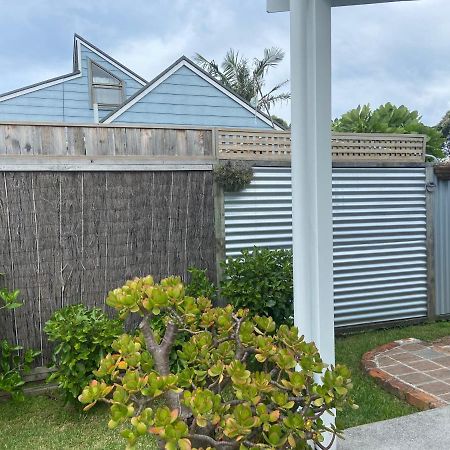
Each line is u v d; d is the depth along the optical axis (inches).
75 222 151.6
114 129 156.6
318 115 90.6
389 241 209.9
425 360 158.4
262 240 184.5
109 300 65.7
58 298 150.3
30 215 146.3
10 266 144.5
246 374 64.1
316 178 91.4
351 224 202.7
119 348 68.6
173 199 165.2
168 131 165.2
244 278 161.8
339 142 199.2
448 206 220.7
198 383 69.6
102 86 357.7
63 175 149.6
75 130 151.4
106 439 114.7
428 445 100.9
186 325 76.8
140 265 160.6
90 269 153.9
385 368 150.9
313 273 92.7
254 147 181.3
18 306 137.9
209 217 171.8
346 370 71.9
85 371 129.6
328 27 90.0
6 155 142.8
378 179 205.8
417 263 215.8
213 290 159.6
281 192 186.1
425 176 214.1
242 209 180.2
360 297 206.7
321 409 69.7
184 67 302.5
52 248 149.3
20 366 143.5
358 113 343.9
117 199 156.7
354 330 206.5
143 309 66.4
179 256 166.6
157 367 66.7
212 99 310.5
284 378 76.0
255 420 57.9
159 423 54.6
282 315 162.2
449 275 222.1
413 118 349.1
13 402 138.3
